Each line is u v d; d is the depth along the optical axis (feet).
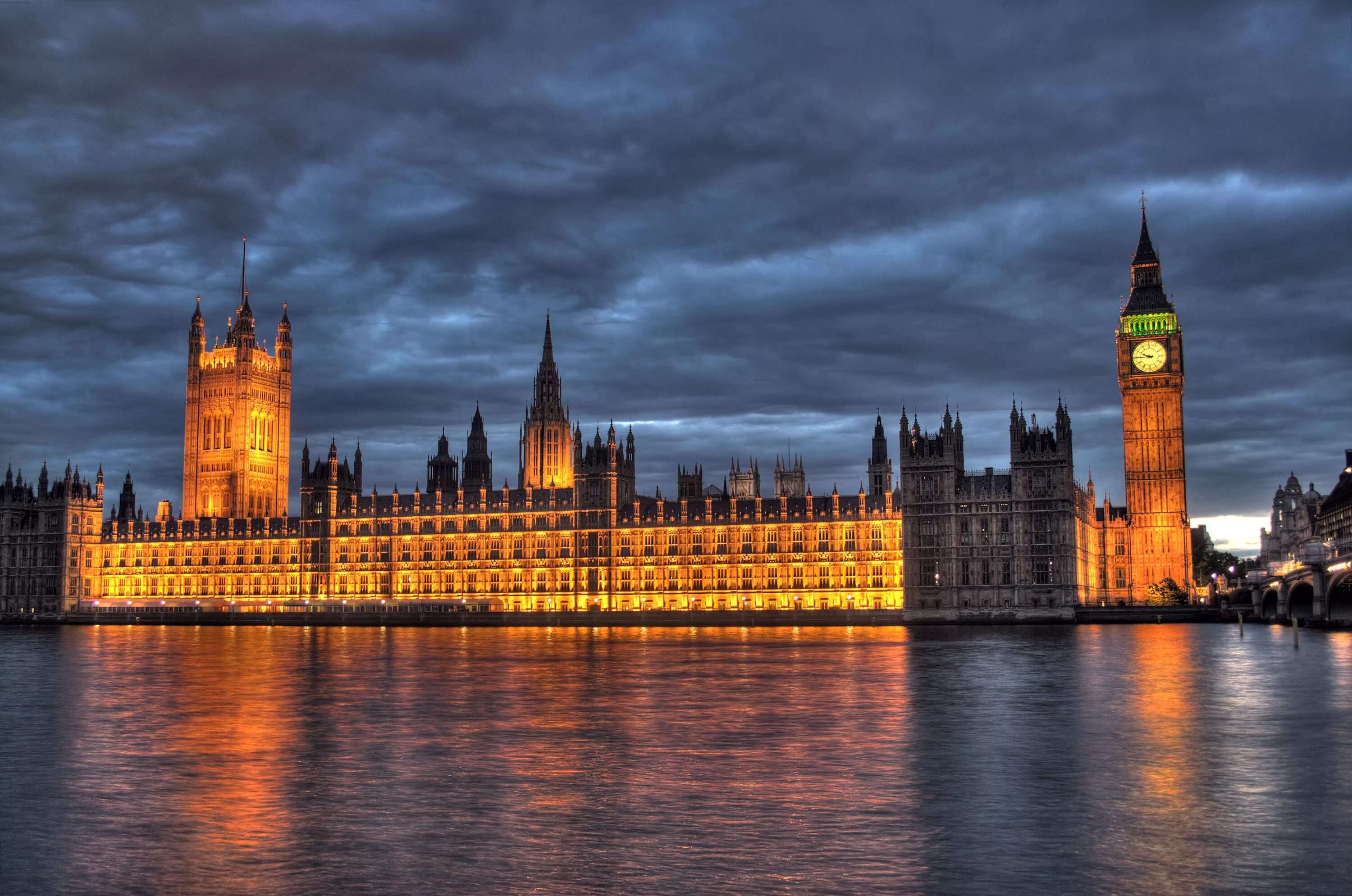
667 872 124.16
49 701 285.23
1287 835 137.80
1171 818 146.51
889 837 138.00
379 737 216.95
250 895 117.91
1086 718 237.66
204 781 174.19
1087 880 120.26
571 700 279.08
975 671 354.74
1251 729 220.23
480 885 120.06
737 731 222.28
